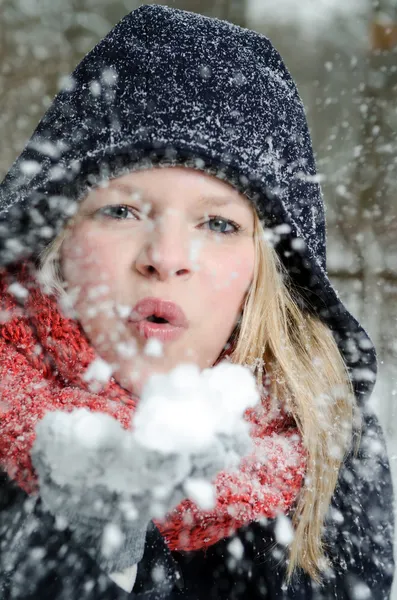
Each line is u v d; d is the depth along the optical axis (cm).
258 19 490
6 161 402
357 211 357
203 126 112
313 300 133
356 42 468
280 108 123
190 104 112
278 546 125
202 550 126
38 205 115
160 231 110
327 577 129
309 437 125
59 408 107
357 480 138
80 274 113
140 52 117
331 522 133
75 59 464
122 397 111
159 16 122
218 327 116
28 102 439
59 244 117
